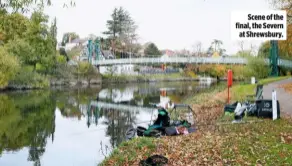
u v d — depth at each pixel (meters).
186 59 80.38
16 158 12.95
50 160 12.55
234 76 77.88
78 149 14.12
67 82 75.38
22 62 60.88
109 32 127.94
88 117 24.73
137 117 24.33
